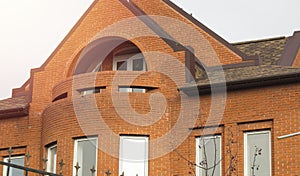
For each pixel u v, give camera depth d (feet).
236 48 101.04
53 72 104.68
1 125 106.83
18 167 57.72
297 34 102.58
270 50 104.53
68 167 94.68
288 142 88.63
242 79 91.50
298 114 88.99
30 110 105.29
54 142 98.37
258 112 90.99
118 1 100.83
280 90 90.53
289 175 87.66
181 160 93.35
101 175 92.94
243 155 90.74
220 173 91.30
